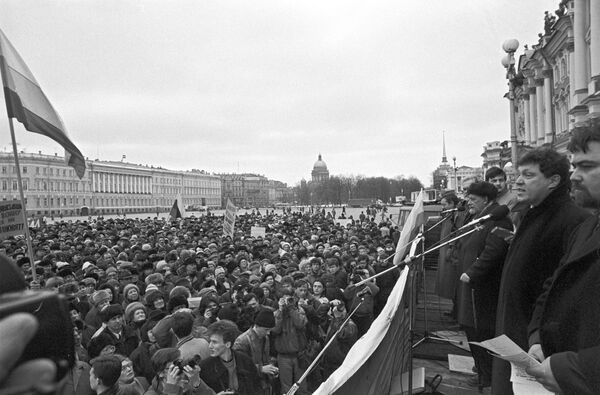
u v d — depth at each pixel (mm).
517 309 3127
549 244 3020
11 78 6555
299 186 196750
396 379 4207
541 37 35312
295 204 175750
